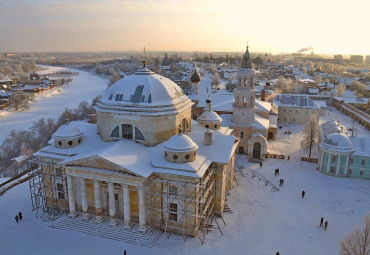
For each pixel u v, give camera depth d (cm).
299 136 9975
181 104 5400
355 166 6662
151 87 5119
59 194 5216
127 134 5134
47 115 14662
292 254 4247
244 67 7750
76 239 4516
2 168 8500
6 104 16288
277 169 6812
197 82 10381
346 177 6738
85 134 5594
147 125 4962
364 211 5356
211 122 6256
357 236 3772
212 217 5078
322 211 5341
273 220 5038
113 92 5266
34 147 9656
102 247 4334
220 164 4900
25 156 8694
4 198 5731
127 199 4519
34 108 16400
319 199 5753
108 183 4559
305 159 7694
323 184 6384
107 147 4809
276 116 10031
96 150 4850
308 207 5466
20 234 4650
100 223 4759
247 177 6688
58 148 5197
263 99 10775
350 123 11919
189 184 4381
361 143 6862
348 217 5162
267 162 7588
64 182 5056
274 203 5572
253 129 7956
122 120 5066
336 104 14962
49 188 5253
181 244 4397
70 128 5256
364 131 10800
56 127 10969
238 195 5844
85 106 14012
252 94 7812
